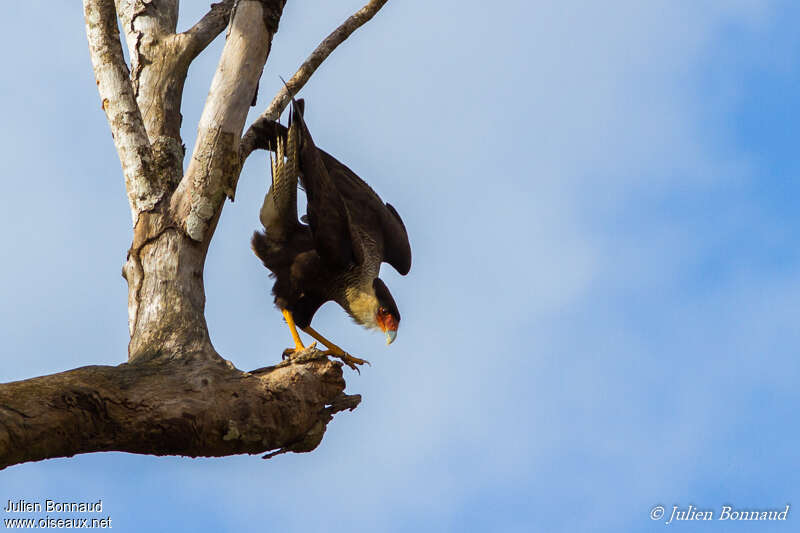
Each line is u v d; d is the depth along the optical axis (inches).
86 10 470.6
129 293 431.8
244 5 448.5
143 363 389.1
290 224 502.6
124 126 456.8
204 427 375.9
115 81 462.6
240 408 385.4
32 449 341.4
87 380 362.3
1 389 344.2
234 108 441.7
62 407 347.9
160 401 370.3
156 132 492.1
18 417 336.5
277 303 506.3
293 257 501.0
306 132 485.7
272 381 399.2
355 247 504.4
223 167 438.6
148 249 431.5
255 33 446.6
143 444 370.3
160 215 438.3
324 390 410.0
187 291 424.2
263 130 495.8
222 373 397.1
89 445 358.3
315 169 485.1
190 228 432.5
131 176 449.7
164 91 505.0
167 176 477.4
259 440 390.0
